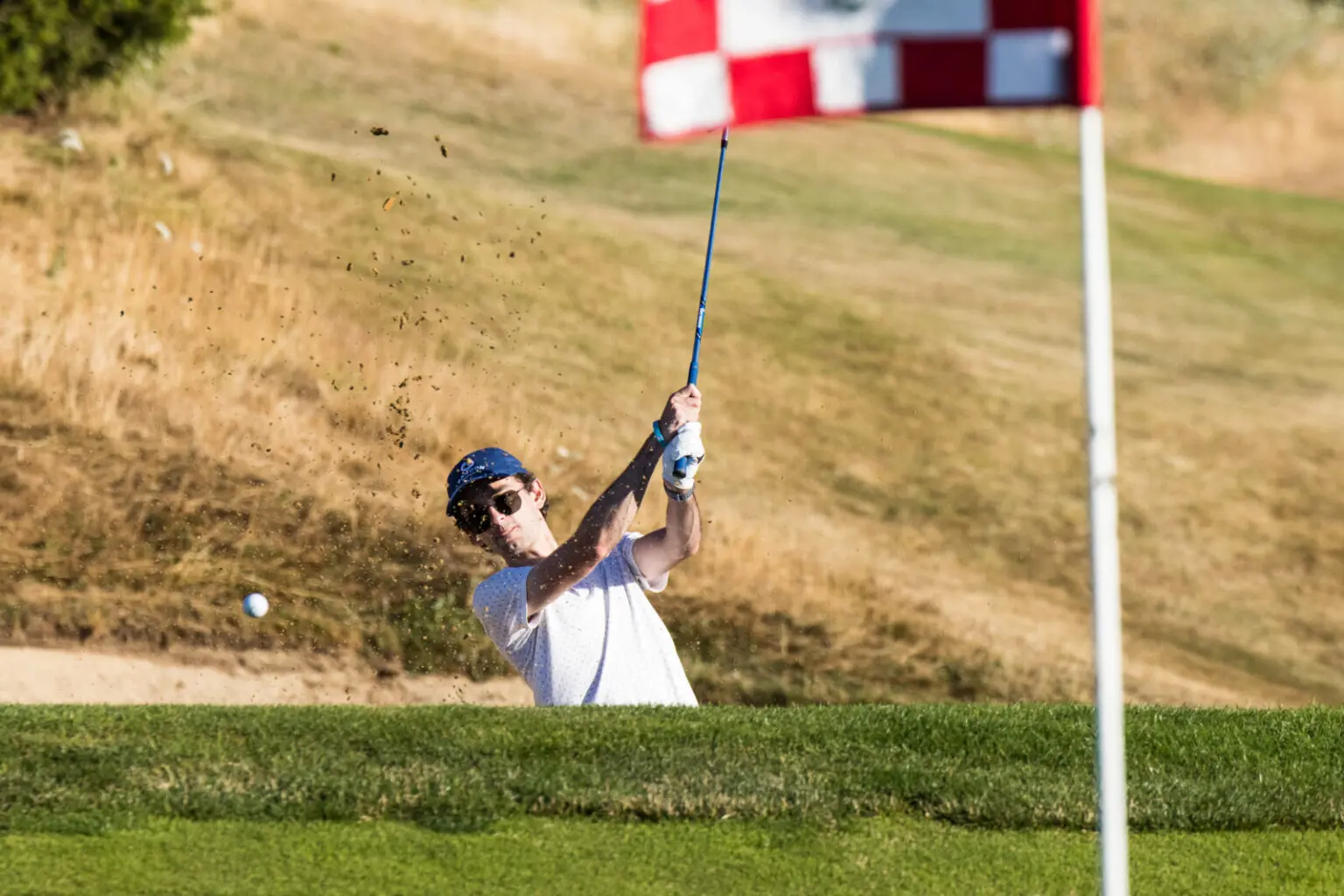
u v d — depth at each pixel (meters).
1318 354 71.44
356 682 34.91
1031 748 18.61
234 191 56.88
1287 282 80.94
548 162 73.00
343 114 70.44
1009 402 59.91
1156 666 45.16
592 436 49.84
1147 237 82.88
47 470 39.03
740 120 13.45
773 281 64.94
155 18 57.81
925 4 13.09
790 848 15.40
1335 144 111.00
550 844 15.16
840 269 68.50
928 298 67.62
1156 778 17.95
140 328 46.19
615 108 83.06
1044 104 12.78
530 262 59.59
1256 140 109.44
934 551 49.69
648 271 62.31
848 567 46.00
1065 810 16.52
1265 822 16.77
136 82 63.53
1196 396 64.31
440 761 16.91
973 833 16.11
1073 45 12.70
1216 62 115.88
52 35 54.75
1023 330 66.50
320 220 57.16
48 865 14.07
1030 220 80.44
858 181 80.88
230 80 69.62
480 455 19.86
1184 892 14.94
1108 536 12.00
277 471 41.69
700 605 41.12
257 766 16.48
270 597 36.59
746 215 72.44
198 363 45.69
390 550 39.53
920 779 17.02
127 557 36.91
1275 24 121.81
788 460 52.81
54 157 54.53
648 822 15.86
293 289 51.88
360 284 53.88
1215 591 51.00
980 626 44.19
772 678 38.69
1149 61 115.06
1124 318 71.38
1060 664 42.97
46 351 43.03
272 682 34.25
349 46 78.88
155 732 17.64
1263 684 45.69
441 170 67.06
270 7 79.62
